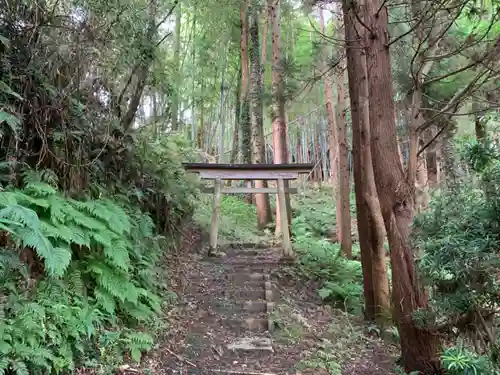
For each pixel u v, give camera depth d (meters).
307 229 11.24
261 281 6.28
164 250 6.41
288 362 4.18
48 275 3.38
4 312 2.87
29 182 3.60
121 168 5.53
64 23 4.02
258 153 9.98
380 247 5.57
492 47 3.85
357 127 5.84
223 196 13.34
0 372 2.51
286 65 6.86
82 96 4.57
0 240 3.25
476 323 2.85
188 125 15.82
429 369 3.69
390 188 4.02
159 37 5.81
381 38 4.20
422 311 3.55
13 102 3.69
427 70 4.98
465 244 2.35
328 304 6.16
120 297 3.81
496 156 2.45
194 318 5.01
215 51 14.18
